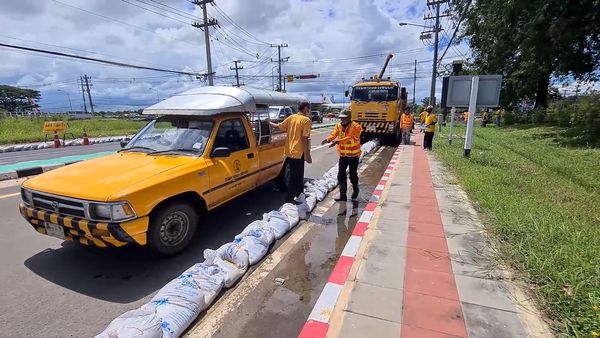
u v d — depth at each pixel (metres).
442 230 4.34
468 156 9.98
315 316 2.66
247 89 5.68
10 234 4.66
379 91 15.02
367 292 2.96
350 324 2.55
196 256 4.07
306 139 5.61
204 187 4.29
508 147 12.57
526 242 3.71
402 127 15.17
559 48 14.45
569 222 4.28
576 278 2.88
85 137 18.50
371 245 3.91
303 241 4.48
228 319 2.85
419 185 6.85
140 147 4.76
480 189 6.00
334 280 3.20
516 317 2.60
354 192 6.29
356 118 15.52
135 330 2.24
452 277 3.18
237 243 3.93
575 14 12.58
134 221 3.40
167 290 2.87
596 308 2.45
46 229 3.69
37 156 12.98
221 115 4.91
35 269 3.71
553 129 19.69
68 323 2.82
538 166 8.64
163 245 3.84
